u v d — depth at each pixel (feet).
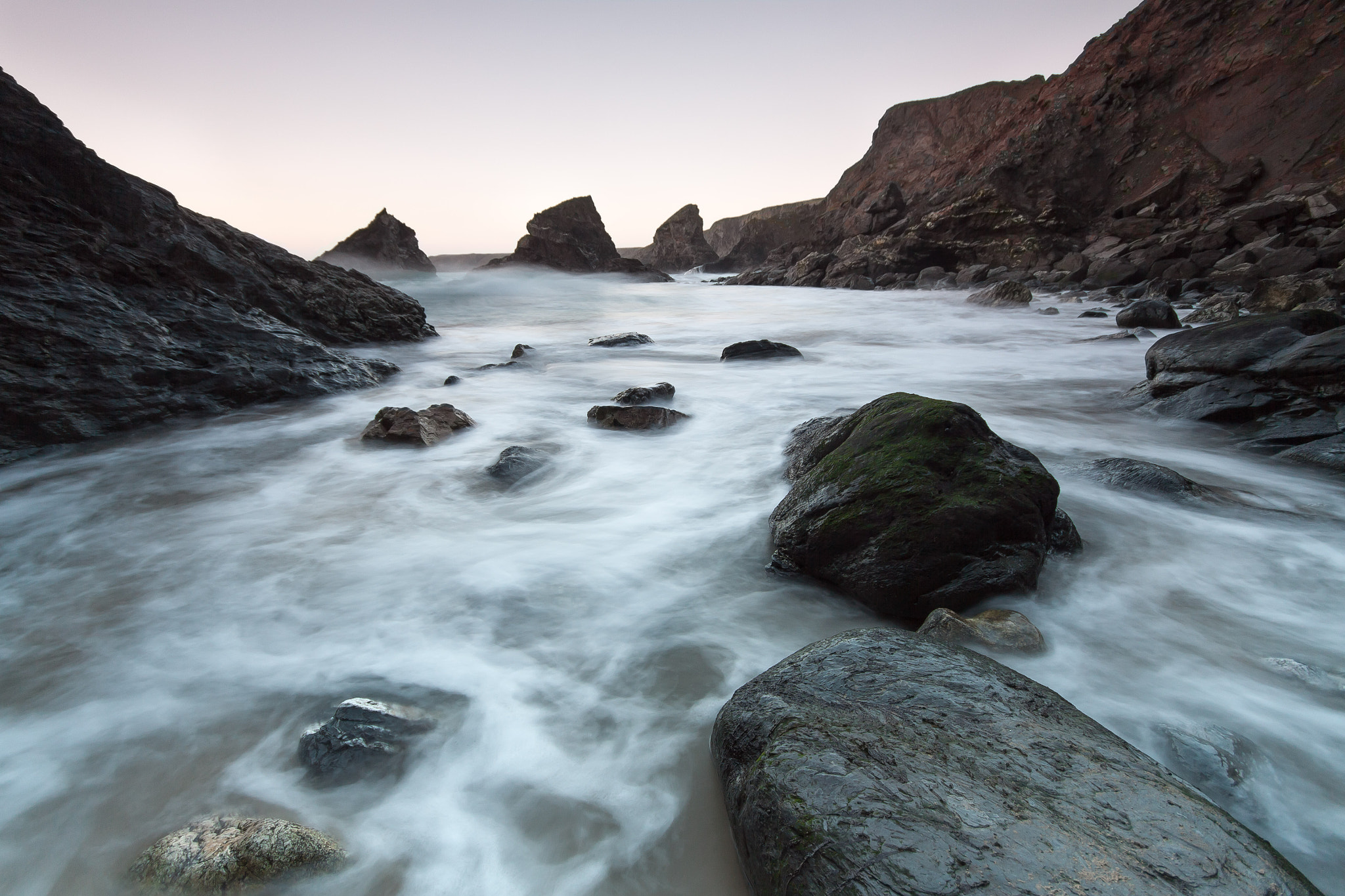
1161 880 5.31
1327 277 46.98
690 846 7.39
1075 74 118.52
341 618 11.85
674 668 10.52
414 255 176.86
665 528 15.31
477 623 11.68
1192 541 14.10
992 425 23.86
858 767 6.66
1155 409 24.26
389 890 6.86
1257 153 86.53
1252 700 9.34
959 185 123.85
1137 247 88.12
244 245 38.24
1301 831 7.30
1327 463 17.90
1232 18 96.89
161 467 19.61
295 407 26.43
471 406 26.94
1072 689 9.57
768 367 36.45
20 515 16.29
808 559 12.79
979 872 5.39
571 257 189.47
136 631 11.50
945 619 10.39
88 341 22.68
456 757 8.63
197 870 6.70
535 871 7.14
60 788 8.21
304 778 8.27
